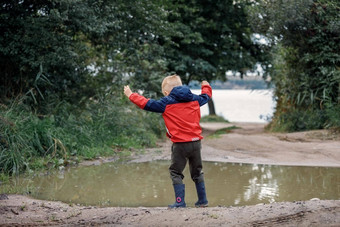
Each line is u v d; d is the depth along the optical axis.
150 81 12.37
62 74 10.38
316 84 13.10
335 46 12.56
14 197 4.99
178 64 15.71
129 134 10.60
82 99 10.76
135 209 4.27
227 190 5.43
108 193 5.35
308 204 3.64
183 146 4.22
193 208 4.01
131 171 7.00
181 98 4.27
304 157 8.09
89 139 9.02
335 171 6.73
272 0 12.71
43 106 9.66
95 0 9.45
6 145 6.95
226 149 9.31
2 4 8.98
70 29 9.80
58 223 3.74
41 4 9.34
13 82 9.70
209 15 17.27
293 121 13.29
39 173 6.77
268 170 6.91
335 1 12.14
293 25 12.73
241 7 17.25
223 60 17.77
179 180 4.30
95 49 11.59
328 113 11.62
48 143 7.89
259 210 3.61
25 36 8.70
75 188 5.65
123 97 11.14
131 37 11.17
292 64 14.21
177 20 16.02
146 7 10.65
